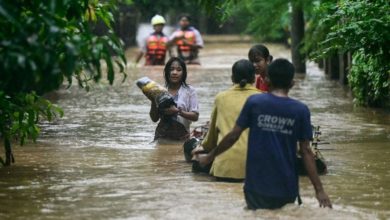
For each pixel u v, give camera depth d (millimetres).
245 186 14367
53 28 12680
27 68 12172
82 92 36625
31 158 20656
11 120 20422
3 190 16828
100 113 29812
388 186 17016
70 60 12609
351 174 18266
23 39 12430
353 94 34344
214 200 15703
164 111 22922
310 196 15930
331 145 22234
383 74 24516
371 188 16812
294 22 46312
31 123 19156
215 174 17703
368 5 22156
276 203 14289
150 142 23312
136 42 77750
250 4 40375
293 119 14109
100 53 13219
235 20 86000
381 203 15500
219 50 69875
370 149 21531
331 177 17953
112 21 18156
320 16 33000
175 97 23219
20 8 13586
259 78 20094
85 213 14875
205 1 21984
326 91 36781
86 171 18859
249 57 20047
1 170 19062
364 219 14227
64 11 13586
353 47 22453
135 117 28672
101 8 17875
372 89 29016
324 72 46250
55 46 12930
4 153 21438
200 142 19562
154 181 17641
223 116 17672
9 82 12797
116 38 14523
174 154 21141
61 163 19938
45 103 19406
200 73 46438
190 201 15641
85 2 15234
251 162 14242
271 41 75938
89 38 13523
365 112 29344
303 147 14242
